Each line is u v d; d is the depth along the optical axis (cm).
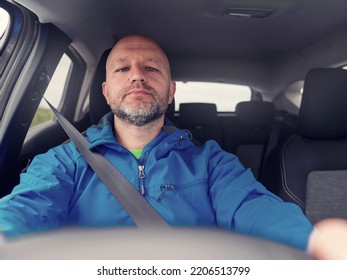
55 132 250
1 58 169
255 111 324
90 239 55
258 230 101
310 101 174
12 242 56
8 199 104
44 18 175
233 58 399
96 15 227
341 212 172
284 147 176
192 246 54
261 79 411
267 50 367
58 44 195
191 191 129
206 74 397
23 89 171
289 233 89
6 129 164
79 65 271
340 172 173
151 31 292
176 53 376
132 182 129
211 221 126
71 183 128
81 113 303
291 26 288
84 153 134
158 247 53
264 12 246
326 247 74
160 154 134
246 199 116
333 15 263
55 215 112
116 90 142
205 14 253
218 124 324
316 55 344
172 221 122
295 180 168
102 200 124
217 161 140
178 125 321
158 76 144
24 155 195
